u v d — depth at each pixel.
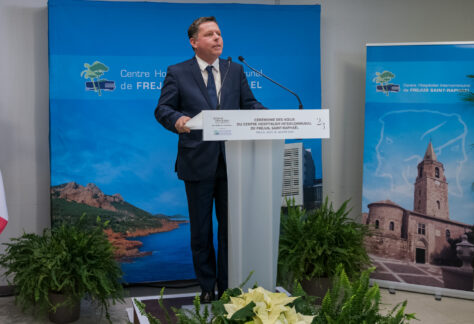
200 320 1.66
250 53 3.59
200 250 2.40
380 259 3.49
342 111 3.88
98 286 2.74
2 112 3.35
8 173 3.37
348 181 3.91
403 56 3.47
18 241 3.22
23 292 2.75
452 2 3.88
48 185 3.44
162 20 3.46
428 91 3.42
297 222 3.05
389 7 3.87
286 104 3.64
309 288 2.98
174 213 3.52
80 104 3.35
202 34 2.32
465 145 3.36
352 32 3.85
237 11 3.56
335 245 3.01
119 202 3.43
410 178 3.45
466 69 3.37
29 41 3.37
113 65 3.39
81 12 3.33
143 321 2.10
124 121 3.42
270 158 1.94
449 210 3.37
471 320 2.86
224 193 2.37
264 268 1.99
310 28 3.65
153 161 3.48
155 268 3.50
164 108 2.26
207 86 2.39
